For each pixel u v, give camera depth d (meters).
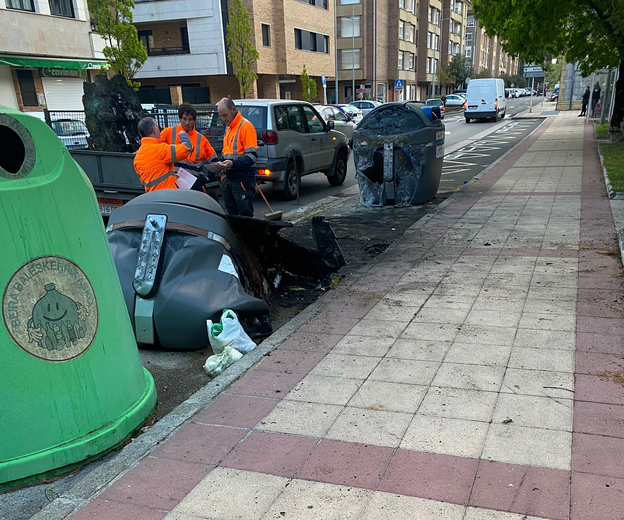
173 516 2.40
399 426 2.97
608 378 3.31
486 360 3.65
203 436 2.99
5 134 2.70
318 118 12.06
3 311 2.55
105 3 23.64
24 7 22.02
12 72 22.41
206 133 10.12
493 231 7.11
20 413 2.64
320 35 43.44
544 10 15.11
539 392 3.21
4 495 2.65
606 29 15.39
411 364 3.67
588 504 2.31
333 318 4.56
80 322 2.82
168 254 4.36
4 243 2.54
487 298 4.77
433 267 5.77
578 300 4.56
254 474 2.65
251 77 32.69
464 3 79.75
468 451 2.72
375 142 9.30
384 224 8.46
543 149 16.75
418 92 67.25
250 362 3.84
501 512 2.30
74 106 25.78
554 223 7.29
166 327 4.27
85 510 2.46
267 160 10.23
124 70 24.58
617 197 8.52
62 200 2.78
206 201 4.66
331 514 2.35
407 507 2.36
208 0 34.00
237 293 4.38
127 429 3.05
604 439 2.74
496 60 115.38
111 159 7.70
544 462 2.60
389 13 56.34
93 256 2.94
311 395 3.36
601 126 23.33
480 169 13.95
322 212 9.66
